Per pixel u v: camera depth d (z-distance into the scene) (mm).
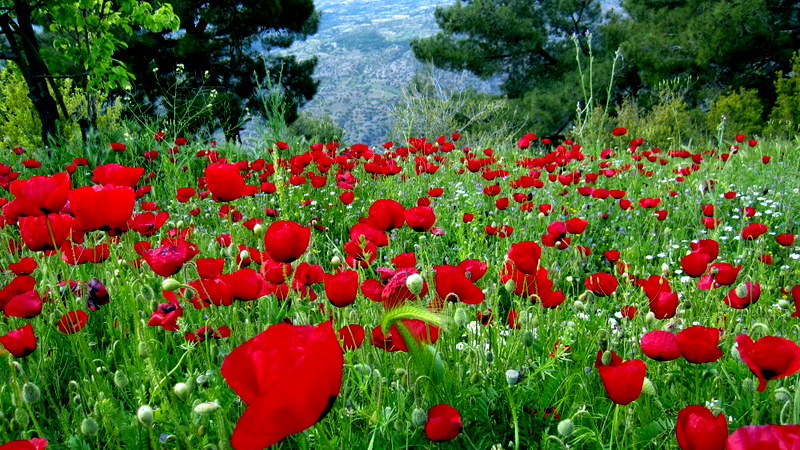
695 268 2328
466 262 2070
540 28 29172
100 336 2637
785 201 5223
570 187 6059
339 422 1782
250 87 25875
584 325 2227
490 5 28375
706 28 22125
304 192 5695
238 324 2250
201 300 2037
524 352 2006
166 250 2047
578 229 3293
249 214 5176
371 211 2355
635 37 24547
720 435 1155
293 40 28891
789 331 2428
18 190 2037
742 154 7754
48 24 12750
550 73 29766
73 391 2059
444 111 15242
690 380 1964
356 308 2449
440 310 1695
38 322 2350
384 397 1900
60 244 2145
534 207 5113
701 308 2604
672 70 23547
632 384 1418
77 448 1749
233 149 8273
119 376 1715
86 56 11398
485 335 2162
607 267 4211
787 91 19266
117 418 1802
